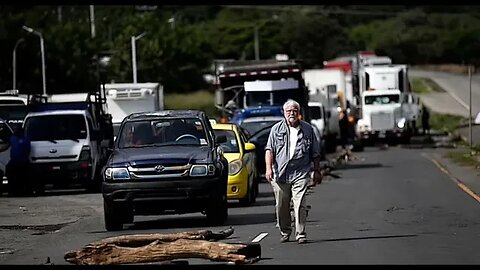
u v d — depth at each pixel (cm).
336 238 3359
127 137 3941
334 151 10194
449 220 3872
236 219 4100
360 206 4525
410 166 7531
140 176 3678
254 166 5006
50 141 5900
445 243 3181
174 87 17812
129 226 3991
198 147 3872
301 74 7781
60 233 3850
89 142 5922
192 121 3994
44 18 15738
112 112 7800
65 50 13925
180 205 3703
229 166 4628
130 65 13588
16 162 5856
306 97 7769
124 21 15638
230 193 4616
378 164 7875
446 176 6397
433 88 18750
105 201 3712
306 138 3238
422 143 11225
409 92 11488
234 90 7800
